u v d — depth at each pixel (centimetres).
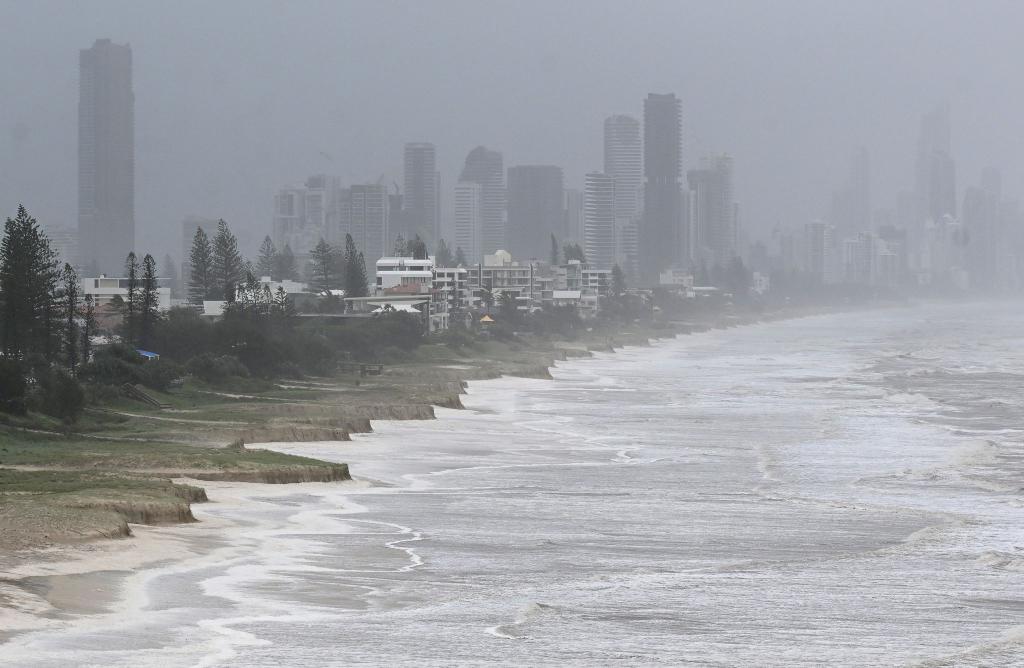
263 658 11244
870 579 15725
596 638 12494
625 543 18200
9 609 12469
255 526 18538
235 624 12475
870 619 13562
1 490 19325
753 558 17175
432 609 13600
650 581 15462
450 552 17100
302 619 12875
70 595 13238
